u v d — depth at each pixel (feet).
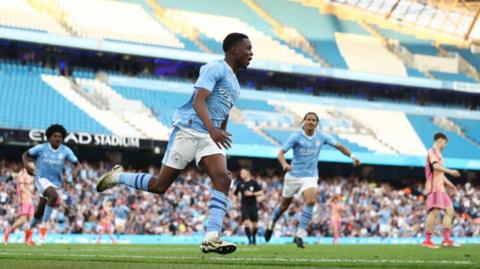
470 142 134.31
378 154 121.49
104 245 52.65
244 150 111.75
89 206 87.15
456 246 46.93
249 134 116.88
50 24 111.75
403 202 113.60
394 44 146.00
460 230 112.16
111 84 116.47
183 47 121.80
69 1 117.50
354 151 120.88
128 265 18.52
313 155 42.32
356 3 149.18
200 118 19.45
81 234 77.00
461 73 146.10
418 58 144.77
